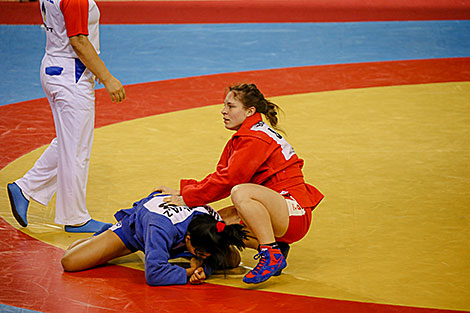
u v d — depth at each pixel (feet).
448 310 22.66
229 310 22.43
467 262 26.48
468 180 35.24
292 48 66.54
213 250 23.94
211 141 41.83
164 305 22.79
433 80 55.21
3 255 26.99
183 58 62.80
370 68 59.11
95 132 43.19
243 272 25.86
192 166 37.60
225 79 56.08
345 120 45.52
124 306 22.75
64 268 25.59
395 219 30.60
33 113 46.78
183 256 25.23
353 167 37.19
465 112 47.19
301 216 24.79
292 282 24.76
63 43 28.63
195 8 83.46
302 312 22.35
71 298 23.35
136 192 33.96
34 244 28.17
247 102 25.50
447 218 30.66
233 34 71.67
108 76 28.60
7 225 30.19
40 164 30.01
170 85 54.29
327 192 33.71
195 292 23.86
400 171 36.55
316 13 81.05
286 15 80.18
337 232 29.32
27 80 55.72
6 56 63.00
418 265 26.21
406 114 46.78
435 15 79.41
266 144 24.97
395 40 69.10
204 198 25.12
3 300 23.12
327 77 56.39
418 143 41.06
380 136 42.37
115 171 36.78
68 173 29.07
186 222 24.40
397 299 23.43
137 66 60.03
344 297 23.54
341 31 72.84
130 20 76.84
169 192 26.73
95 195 33.55
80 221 29.66
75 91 28.78
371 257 26.96
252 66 60.23
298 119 45.70
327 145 40.81
